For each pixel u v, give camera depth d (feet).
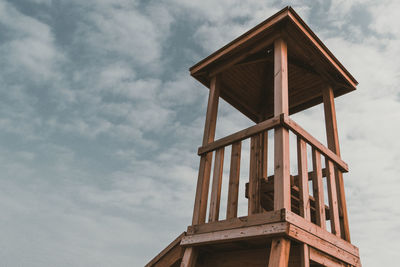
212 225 11.16
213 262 12.80
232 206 11.22
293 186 13.19
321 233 10.43
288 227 8.96
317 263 10.09
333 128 14.34
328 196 12.24
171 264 12.49
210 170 13.10
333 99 15.39
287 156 10.27
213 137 13.99
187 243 11.66
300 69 16.85
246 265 11.70
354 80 15.64
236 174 11.79
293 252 10.77
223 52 14.67
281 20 12.53
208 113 14.44
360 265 11.94
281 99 11.23
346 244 11.66
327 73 15.28
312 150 12.07
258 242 10.70
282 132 10.55
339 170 13.53
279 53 12.39
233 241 10.45
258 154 17.08
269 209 15.80
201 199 12.39
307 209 10.35
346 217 12.66
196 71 15.79
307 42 13.48
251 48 13.88
